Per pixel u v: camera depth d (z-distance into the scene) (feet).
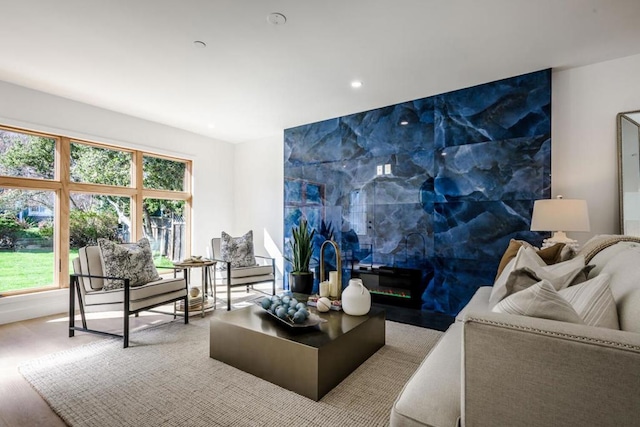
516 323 2.73
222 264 13.76
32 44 8.25
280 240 16.76
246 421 5.16
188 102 12.42
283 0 6.61
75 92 11.40
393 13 7.04
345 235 13.99
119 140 13.51
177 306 11.62
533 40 8.13
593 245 6.34
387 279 12.76
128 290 8.30
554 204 8.27
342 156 14.11
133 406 5.58
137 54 8.79
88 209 12.87
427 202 11.90
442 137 11.60
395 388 6.11
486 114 10.73
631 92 8.93
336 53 8.76
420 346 8.21
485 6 6.79
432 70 9.77
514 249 8.16
